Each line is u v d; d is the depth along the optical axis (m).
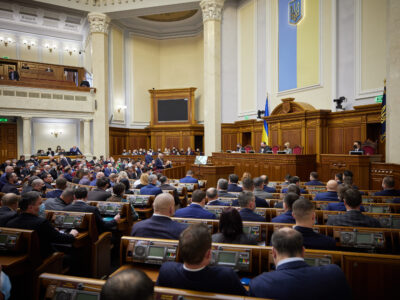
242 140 16.09
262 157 10.61
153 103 19.92
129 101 19.91
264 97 14.50
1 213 3.07
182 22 20.22
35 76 16.31
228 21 16.06
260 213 3.59
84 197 3.66
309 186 6.00
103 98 16.94
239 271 2.09
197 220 2.94
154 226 2.53
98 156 16.81
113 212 4.10
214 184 10.06
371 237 2.53
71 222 3.30
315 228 2.66
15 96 14.99
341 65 10.85
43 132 17.28
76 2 16.62
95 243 3.34
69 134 17.98
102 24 16.80
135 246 2.26
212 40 15.37
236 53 16.25
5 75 15.89
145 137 20.31
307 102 12.25
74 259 3.34
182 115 19.38
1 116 15.96
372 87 9.73
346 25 10.63
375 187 7.65
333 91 11.04
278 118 12.62
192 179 7.62
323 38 11.47
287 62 13.25
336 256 1.92
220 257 2.08
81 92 16.53
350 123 10.20
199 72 19.97
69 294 1.59
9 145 16.72
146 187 5.34
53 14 18.33
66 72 17.17
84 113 16.72
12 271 2.40
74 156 15.18
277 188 6.18
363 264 1.88
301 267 1.51
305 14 12.27
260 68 14.74
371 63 9.73
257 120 14.62
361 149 9.12
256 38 14.95
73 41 21.38
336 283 1.44
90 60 18.94
